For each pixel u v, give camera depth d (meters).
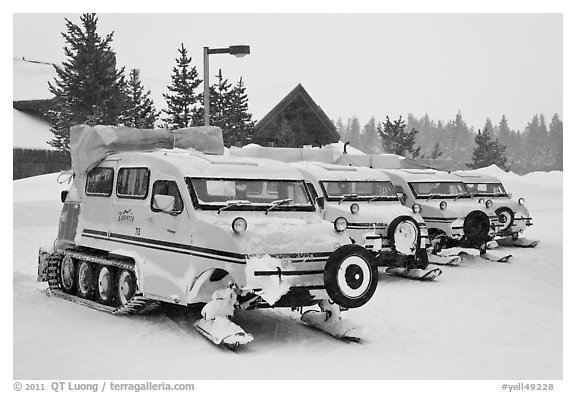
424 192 16.53
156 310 9.80
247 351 7.96
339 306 8.70
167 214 8.89
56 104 32.16
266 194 9.40
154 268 8.93
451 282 13.24
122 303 9.81
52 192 22.88
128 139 11.02
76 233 10.95
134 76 33.00
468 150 87.19
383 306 10.77
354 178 14.02
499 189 19.75
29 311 9.90
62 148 30.94
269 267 7.91
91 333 8.62
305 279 8.20
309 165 14.39
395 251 12.96
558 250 18.66
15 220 19.17
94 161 10.85
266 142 33.06
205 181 8.94
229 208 8.80
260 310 10.21
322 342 8.46
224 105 31.64
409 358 7.82
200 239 8.35
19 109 36.06
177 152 10.16
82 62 28.56
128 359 7.52
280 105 33.09
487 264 15.77
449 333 9.06
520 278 13.84
